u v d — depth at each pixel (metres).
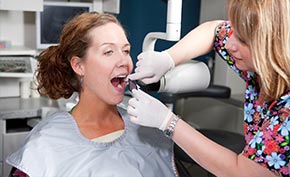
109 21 1.22
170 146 1.34
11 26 2.46
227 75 3.02
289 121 0.92
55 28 2.40
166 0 1.33
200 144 1.02
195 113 3.36
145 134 1.30
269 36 0.87
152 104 1.08
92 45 1.19
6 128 2.23
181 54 1.29
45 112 2.20
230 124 3.05
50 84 1.30
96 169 1.15
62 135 1.21
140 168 1.22
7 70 2.13
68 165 1.15
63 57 1.25
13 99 2.42
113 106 1.28
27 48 2.40
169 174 1.29
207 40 1.32
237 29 0.93
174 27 1.30
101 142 1.22
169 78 1.30
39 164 1.14
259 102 1.12
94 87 1.22
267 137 0.95
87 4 2.48
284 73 0.89
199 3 3.12
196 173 2.69
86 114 1.26
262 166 0.95
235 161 0.99
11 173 1.25
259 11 0.86
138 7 2.82
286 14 0.85
